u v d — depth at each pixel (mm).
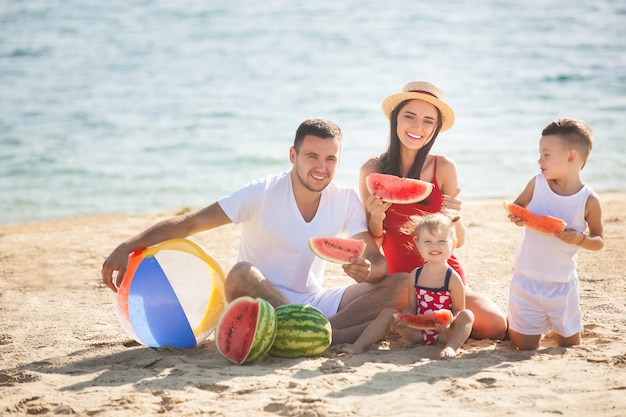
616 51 29938
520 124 19656
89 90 25359
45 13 41938
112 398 4449
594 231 5391
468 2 44406
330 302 5910
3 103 23484
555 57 29203
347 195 5965
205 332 5598
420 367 4941
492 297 7078
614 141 17547
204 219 5711
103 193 14594
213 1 45031
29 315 6812
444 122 6277
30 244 10078
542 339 5887
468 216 11406
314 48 32188
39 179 15711
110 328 6359
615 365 4902
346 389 4496
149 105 23141
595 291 7059
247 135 19344
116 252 5457
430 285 5625
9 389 4715
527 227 5414
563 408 4133
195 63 29672
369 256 5816
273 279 5926
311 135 5570
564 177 5398
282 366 5055
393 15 40156
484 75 26547
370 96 23594
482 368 4910
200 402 4332
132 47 33000
